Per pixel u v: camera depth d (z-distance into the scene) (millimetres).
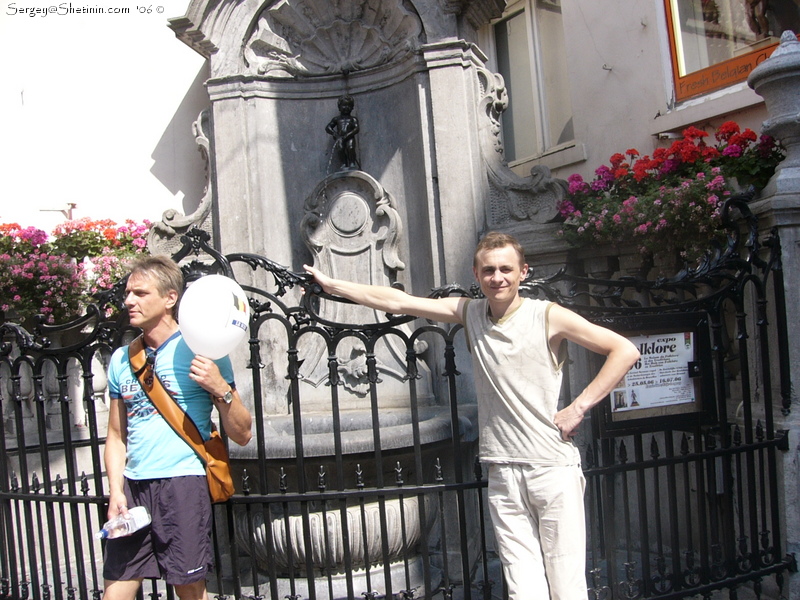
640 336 2982
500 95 4727
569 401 2723
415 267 4770
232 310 2418
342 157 4902
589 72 6082
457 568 3838
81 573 3047
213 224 4898
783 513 3375
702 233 3613
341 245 4816
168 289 2533
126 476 2496
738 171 3684
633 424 2971
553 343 2379
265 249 4809
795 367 3393
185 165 5996
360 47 5027
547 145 6824
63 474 4598
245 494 2889
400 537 3533
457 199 4449
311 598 2834
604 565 3734
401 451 3539
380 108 5012
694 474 3904
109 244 5230
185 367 2492
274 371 4672
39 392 3100
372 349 2842
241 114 4812
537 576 2346
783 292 3389
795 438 3324
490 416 2451
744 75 4879
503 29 7250
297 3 4883
